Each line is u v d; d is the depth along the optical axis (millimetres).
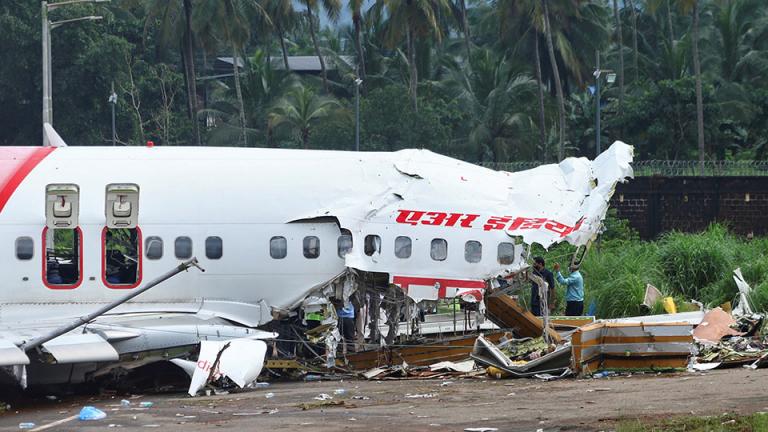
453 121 133000
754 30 142375
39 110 140125
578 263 44781
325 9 144250
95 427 30906
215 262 42594
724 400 30656
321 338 44500
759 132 136125
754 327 48031
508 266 43156
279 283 43000
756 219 90312
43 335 37031
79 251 42062
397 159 44750
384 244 42938
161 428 30266
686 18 162375
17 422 32844
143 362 39188
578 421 28094
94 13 138875
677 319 49594
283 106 132000
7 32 135000
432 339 45250
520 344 43781
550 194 44469
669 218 91500
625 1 161000
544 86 146750
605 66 149000
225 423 30797
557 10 134375
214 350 38750
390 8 127500
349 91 153125
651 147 133375
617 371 39375
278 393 37906
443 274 43062
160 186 42938
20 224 41906
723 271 68875
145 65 146500
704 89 130875
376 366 43531
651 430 25703
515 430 27203
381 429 28297
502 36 138875
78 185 42562
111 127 141250
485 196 44094
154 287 42375
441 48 152875
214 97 157250
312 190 43469
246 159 44219
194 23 130250
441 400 34062
